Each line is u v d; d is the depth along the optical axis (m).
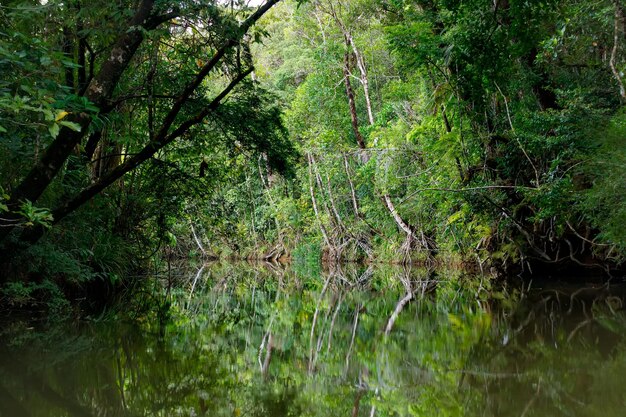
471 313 9.25
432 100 15.75
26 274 8.70
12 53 5.71
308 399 4.66
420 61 13.80
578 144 12.51
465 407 4.21
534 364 5.42
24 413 3.89
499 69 10.52
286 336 7.93
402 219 21.86
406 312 9.99
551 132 13.52
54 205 9.08
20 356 5.64
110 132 10.85
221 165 13.10
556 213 13.31
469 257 18.53
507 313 8.95
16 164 7.50
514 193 14.50
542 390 4.54
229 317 9.79
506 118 14.38
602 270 15.17
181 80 10.38
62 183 9.23
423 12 14.72
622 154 9.80
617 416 3.81
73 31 7.74
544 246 15.30
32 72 5.66
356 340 7.55
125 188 13.20
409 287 14.84
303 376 5.53
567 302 9.95
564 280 14.32
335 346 7.17
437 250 21.03
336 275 20.67
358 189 26.80
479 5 9.99
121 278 12.30
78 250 10.04
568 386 4.62
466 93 12.94
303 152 27.41
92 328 7.57
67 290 10.38
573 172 13.05
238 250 34.03
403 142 19.89
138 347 6.44
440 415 4.05
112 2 7.44
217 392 4.76
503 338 6.84
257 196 33.62
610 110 12.18
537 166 14.10
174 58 10.38
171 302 11.68
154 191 12.88
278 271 23.77
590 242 14.09
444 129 16.59
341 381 5.32
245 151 11.97
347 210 28.53
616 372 5.00
